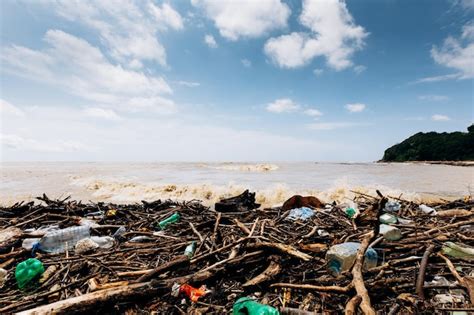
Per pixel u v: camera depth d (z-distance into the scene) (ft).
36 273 10.06
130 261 12.20
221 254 12.35
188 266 10.44
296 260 11.58
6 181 68.28
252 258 11.03
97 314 8.00
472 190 49.21
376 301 8.79
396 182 64.95
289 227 17.87
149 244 14.55
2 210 24.86
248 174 95.25
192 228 16.75
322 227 17.37
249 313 7.39
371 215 17.63
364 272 10.10
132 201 41.19
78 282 9.61
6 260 12.74
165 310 8.50
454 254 12.00
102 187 51.80
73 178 76.59
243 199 28.43
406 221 18.72
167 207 27.86
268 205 39.70
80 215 24.98
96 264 11.48
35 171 115.85
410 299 8.48
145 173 101.30
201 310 8.50
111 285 8.89
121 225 20.12
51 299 8.81
